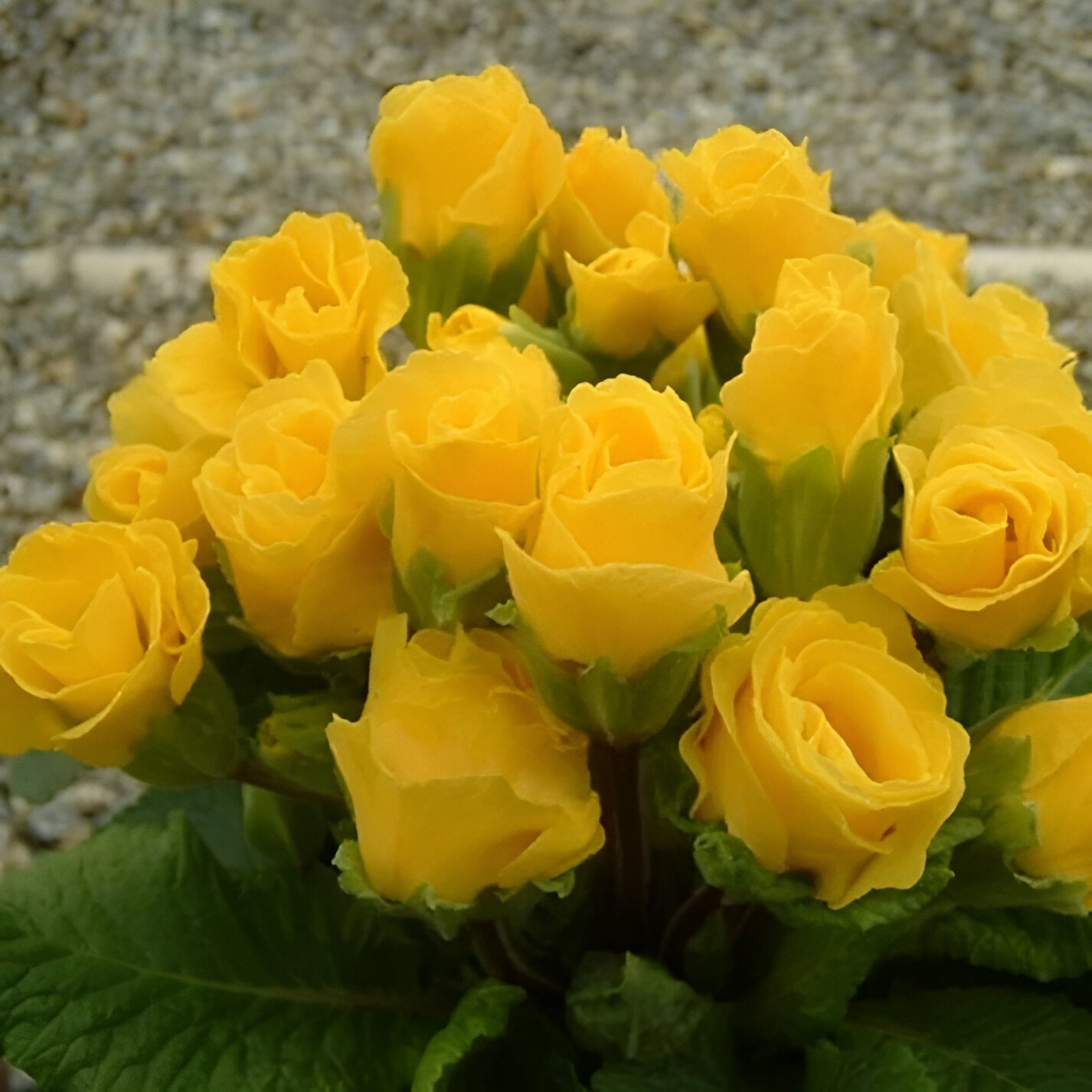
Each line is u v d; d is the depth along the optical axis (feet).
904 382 0.81
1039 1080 0.80
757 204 0.79
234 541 0.73
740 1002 0.82
